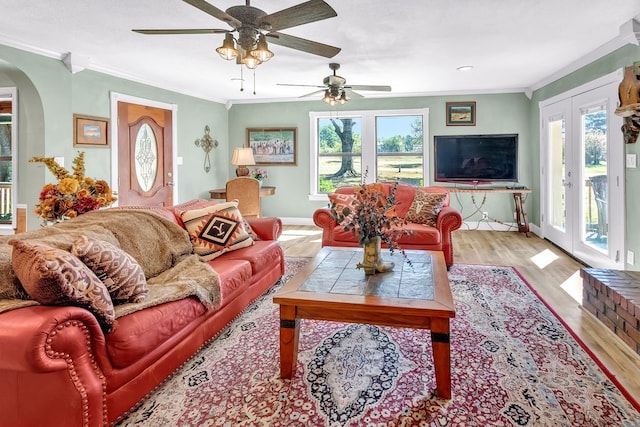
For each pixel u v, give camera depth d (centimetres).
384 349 237
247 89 611
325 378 205
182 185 617
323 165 718
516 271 400
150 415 175
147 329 179
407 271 244
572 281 369
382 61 449
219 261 292
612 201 375
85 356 151
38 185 404
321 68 482
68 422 147
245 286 285
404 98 665
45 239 200
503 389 192
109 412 161
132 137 519
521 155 630
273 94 662
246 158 653
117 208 280
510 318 279
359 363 220
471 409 177
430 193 437
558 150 523
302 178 721
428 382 200
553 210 545
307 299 197
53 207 243
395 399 186
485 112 638
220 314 250
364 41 375
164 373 194
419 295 201
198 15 308
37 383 148
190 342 216
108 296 165
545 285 357
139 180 532
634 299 232
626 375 205
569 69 471
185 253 282
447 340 184
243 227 333
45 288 146
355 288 212
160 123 569
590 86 415
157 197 564
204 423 170
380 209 243
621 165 359
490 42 379
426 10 300
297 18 233
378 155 689
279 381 202
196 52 409
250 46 252
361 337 254
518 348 234
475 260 453
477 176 635
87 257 179
